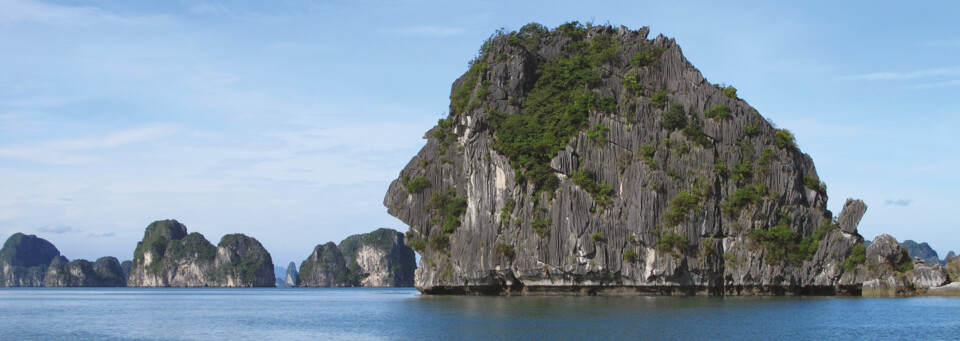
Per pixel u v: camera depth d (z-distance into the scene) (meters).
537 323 72.56
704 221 109.56
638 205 108.44
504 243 112.38
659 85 121.19
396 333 69.06
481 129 119.25
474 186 116.94
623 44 130.25
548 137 114.38
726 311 83.38
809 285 111.25
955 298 108.88
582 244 107.06
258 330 77.94
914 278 115.19
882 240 115.62
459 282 117.25
